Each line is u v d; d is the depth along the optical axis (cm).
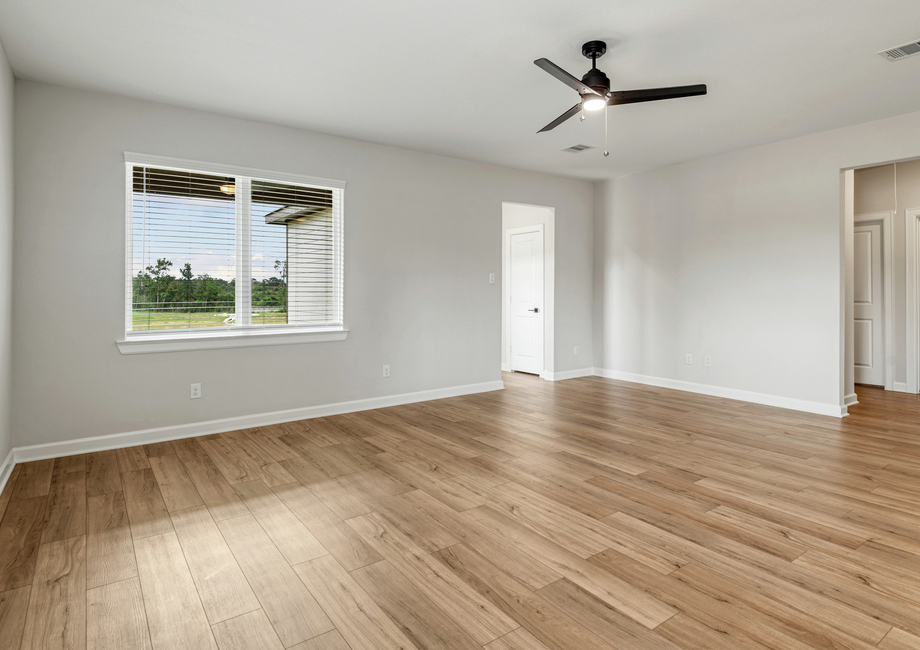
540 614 181
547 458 348
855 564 213
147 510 267
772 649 162
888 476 313
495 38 291
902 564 213
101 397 367
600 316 679
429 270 531
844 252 467
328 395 471
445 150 517
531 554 222
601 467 331
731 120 430
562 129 450
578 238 666
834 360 461
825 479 309
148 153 379
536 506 271
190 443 384
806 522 252
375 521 254
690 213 569
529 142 489
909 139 412
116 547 229
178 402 397
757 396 517
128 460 346
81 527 248
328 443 384
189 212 403
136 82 347
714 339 553
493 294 584
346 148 473
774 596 191
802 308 481
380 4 257
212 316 415
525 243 700
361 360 489
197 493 289
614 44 299
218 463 340
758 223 510
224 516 260
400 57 314
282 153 438
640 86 358
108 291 367
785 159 488
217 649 163
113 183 367
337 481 307
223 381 416
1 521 254
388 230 501
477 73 338
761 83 354
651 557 219
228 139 411
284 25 277
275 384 442
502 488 296
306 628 173
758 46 302
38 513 263
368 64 323
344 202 472
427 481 307
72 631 171
